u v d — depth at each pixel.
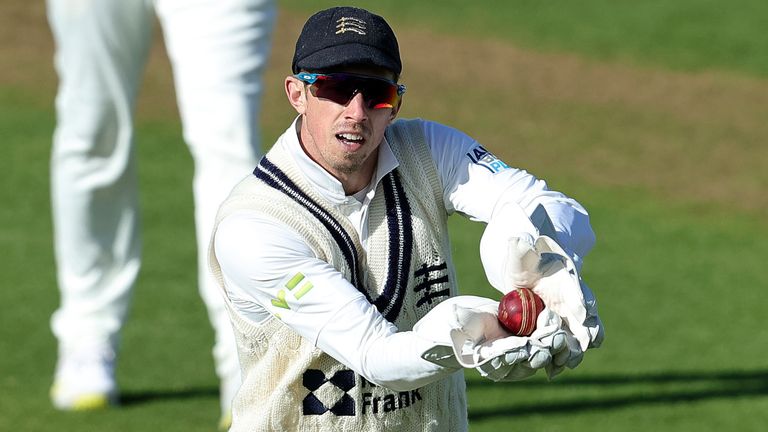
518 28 60.12
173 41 22.14
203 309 30.95
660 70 55.22
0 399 25.00
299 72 12.49
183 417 24.14
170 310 30.80
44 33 56.69
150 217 37.72
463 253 35.44
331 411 13.02
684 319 30.55
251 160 22.08
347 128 12.10
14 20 57.91
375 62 11.98
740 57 56.66
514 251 11.28
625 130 48.22
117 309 25.38
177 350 28.25
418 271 12.97
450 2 63.50
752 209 40.22
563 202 12.88
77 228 24.94
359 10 12.29
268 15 22.22
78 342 25.02
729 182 42.97
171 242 35.78
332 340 11.85
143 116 47.19
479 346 10.98
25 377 26.36
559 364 11.16
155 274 33.31
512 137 47.22
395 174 12.98
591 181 42.72
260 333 12.96
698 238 37.19
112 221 25.14
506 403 25.06
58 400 24.80
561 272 11.29
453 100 51.06
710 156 45.53
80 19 23.77
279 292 12.16
